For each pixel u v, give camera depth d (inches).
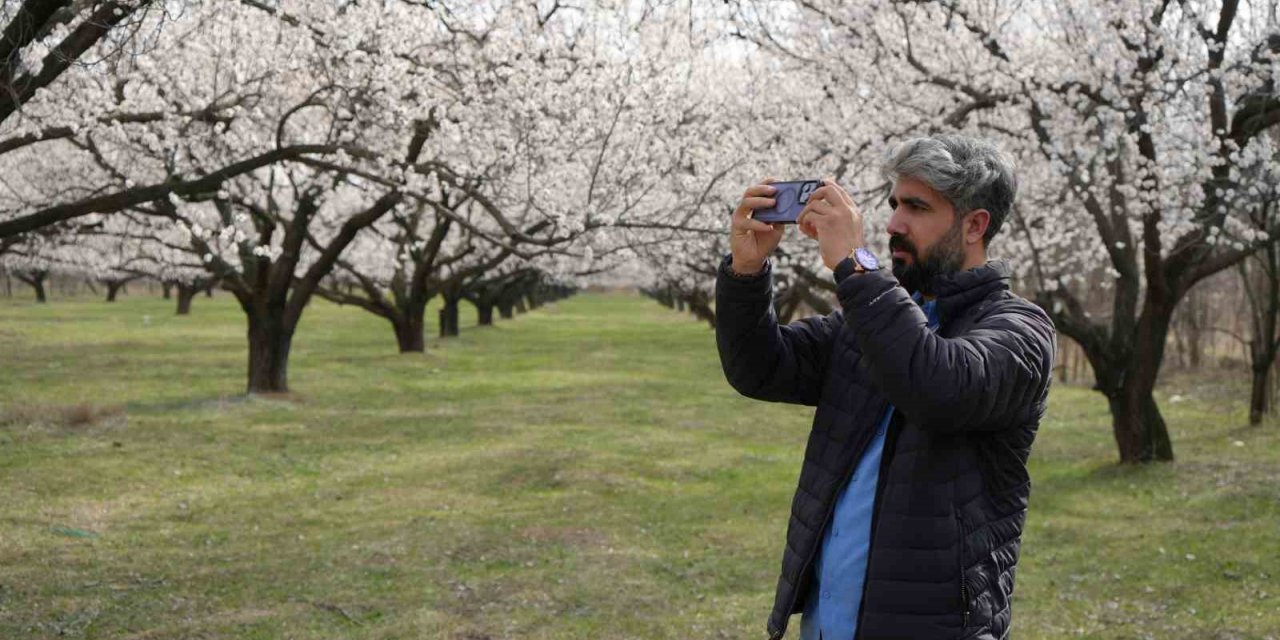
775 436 634.2
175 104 470.0
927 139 87.2
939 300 87.2
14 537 338.0
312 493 438.3
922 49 498.9
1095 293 866.1
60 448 501.4
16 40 250.2
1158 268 482.3
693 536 377.1
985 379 77.0
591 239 464.8
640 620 276.2
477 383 895.1
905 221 87.8
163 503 406.9
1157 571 333.7
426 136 509.0
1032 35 498.9
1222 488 448.5
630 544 362.3
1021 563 348.5
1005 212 87.7
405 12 448.1
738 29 507.5
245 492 435.5
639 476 492.7
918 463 83.8
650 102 514.6
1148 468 495.8
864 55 495.2
